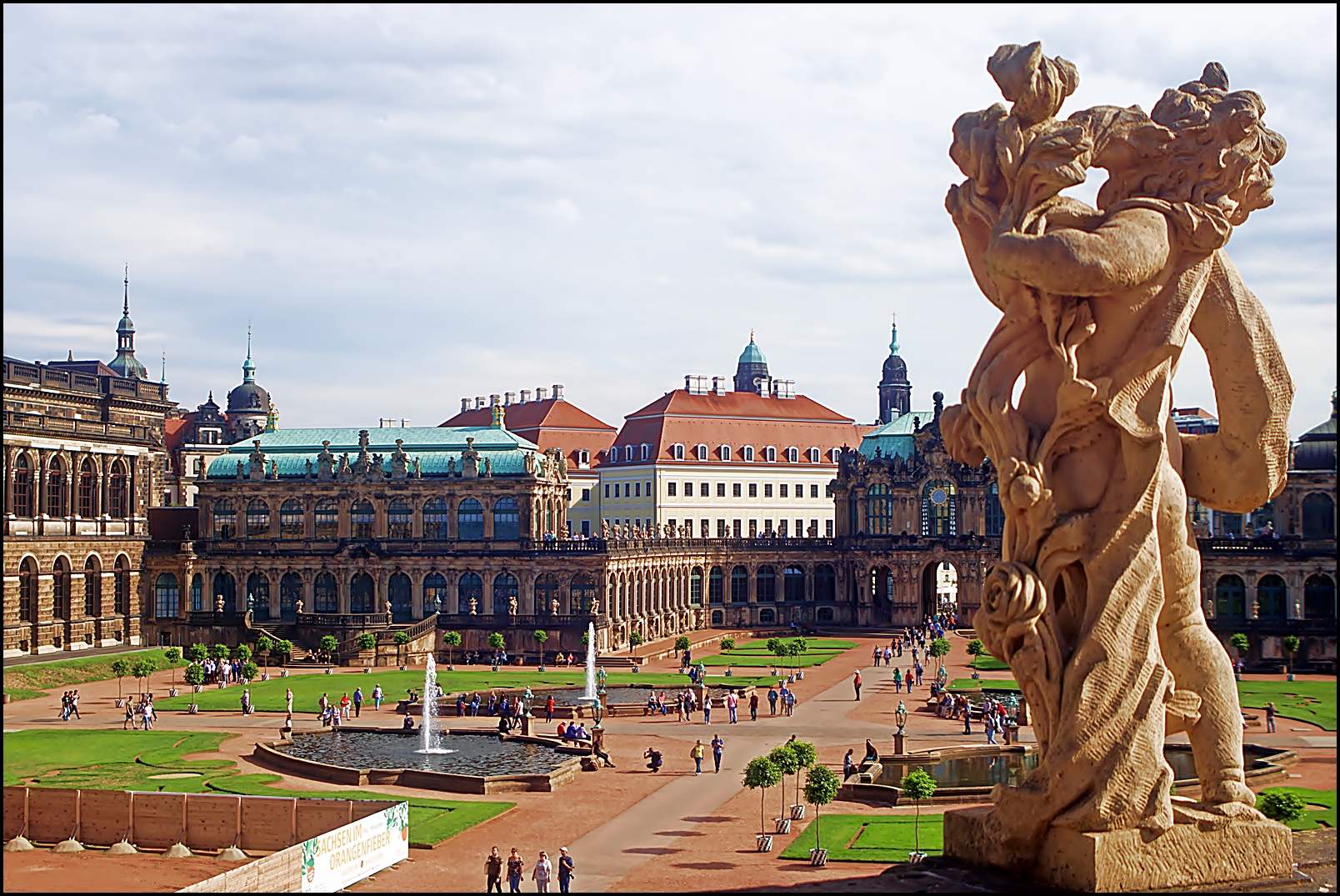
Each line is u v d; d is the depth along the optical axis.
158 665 137.00
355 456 173.00
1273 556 149.00
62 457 141.50
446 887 53.88
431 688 97.31
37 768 81.25
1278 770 74.38
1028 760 82.56
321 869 51.59
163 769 81.00
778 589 195.12
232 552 165.12
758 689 120.69
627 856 59.22
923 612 196.38
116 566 150.25
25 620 136.00
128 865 57.22
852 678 129.25
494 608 161.38
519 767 80.88
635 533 172.50
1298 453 154.38
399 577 163.62
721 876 54.72
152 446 173.62
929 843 60.50
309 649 151.75
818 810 63.34
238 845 60.34
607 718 105.19
